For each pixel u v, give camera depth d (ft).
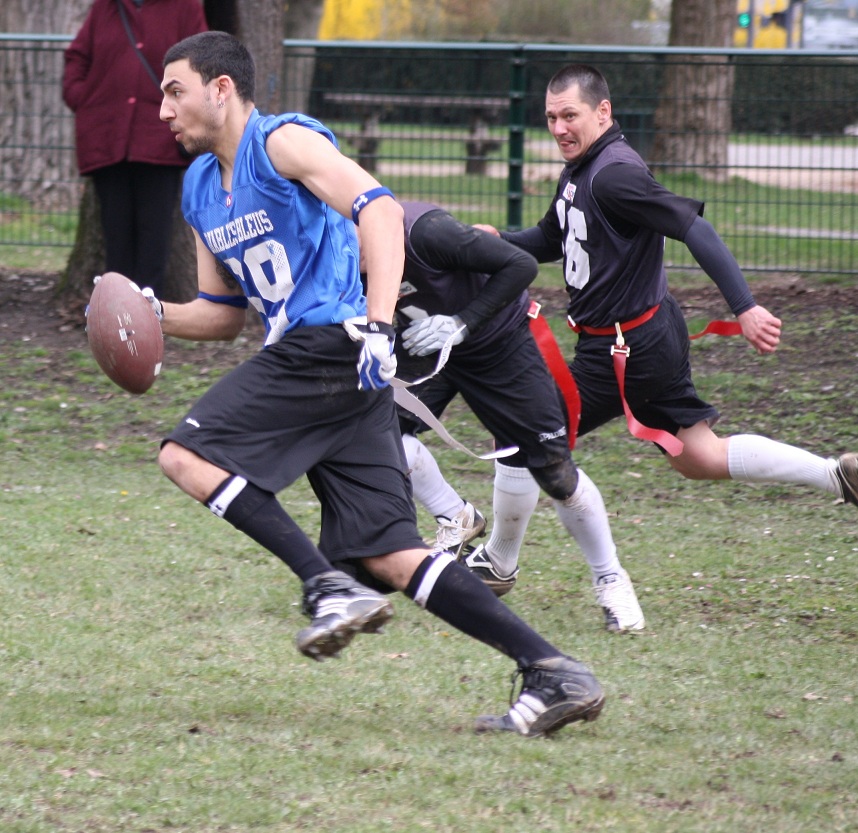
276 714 47.65
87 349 113.70
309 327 44.91
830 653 55.88
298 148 43.52
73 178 156.25
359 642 56.80
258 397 44.42
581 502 59.98
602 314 60.64
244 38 114.93
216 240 46.26
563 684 44.98
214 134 44.83
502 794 40.40
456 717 47.96
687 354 62.59
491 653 55.62
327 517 46.19
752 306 57.72
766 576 68.49
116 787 40.34
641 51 134.00
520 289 52.24
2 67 152.35
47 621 58.23
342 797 39.96
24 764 42.09
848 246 134.10
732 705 49.24
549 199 139.74
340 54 141.28
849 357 107.86
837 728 46.73
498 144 141.38
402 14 387.55
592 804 39.73
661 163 136.67
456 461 92.79
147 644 55.57
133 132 100.27
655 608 63.31
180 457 44.04
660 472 90.07
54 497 81.51
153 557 69.10
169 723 46.32
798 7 320.29
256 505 43.96
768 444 63.36
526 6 375.25
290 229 44.45
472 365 58.49
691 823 38.42
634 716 48.01
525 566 70.64
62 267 139.44
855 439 93.15
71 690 49.67
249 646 55.88
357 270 46.14
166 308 49.90
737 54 132.46
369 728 46.42
